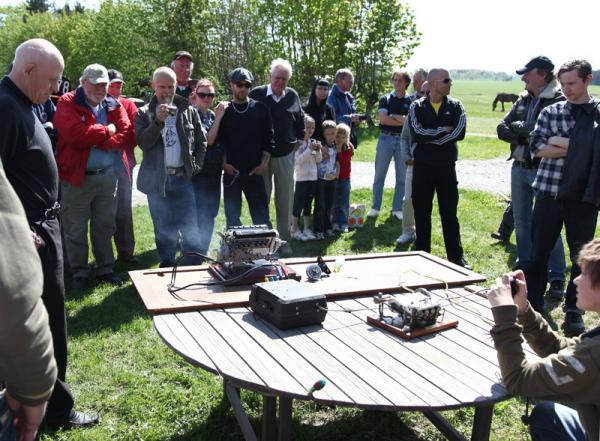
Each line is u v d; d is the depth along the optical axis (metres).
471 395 2.06
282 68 5.94
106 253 5.38
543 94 5.05
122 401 3.34
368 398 2.01
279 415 2.46
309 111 7.12
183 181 5.55
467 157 14.94
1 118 2.57
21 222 1.48
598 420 1.97
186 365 3.80
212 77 20.59
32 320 1.43
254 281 3.08
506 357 2.10
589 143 4.13
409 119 5.65
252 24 21.47
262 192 6.00
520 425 3.27
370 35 19.55
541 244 4.55
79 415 3.13
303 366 2.23
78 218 5.13
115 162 5.67
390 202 8.86
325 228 7.04
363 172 12.08
